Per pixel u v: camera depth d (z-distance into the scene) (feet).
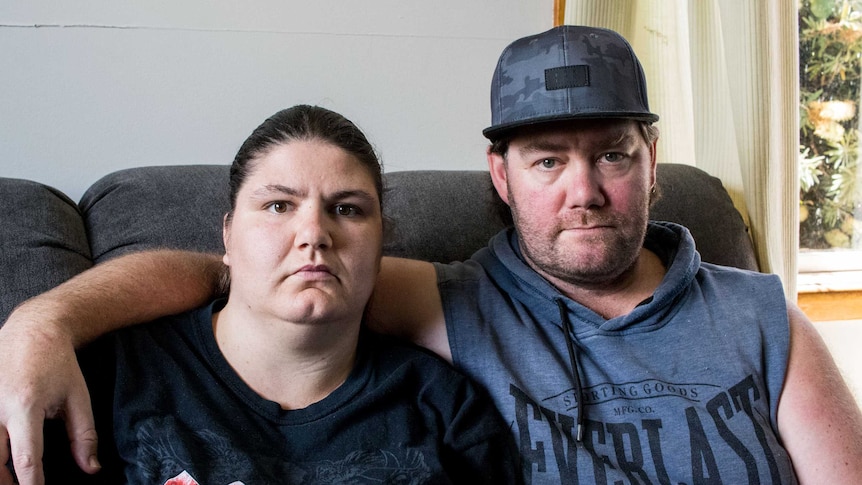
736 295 3.65
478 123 5.31
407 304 3.63
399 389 3.22
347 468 2.94
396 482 2.93
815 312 6.05
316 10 4.89
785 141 5.14
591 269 3.48
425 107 5.18
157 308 3.27
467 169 5.32
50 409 2.63
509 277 3.75
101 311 3.03
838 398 3.38
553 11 5.41
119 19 4.52
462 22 5.20
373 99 5.07
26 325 2.79
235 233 3.06
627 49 3.61
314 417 3.06
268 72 4.83
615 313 3.72
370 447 3.03
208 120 4.75
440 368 3.35
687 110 5.52
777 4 4.94
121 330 3.15
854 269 6.34
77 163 4.51
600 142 3.43
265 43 4.82
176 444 2.82
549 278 3.73
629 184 3.49
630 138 3.46
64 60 4.44
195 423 2.92
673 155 5.55
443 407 3.24
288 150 3.02
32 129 4.41
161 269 3.38
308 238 2.86
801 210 6.35
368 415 3.14
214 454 2.85
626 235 3.50
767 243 5.01
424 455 3.03
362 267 3.02
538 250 3.57
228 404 3.01
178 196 3.97
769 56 4.83
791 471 3.22
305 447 2.99
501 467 3.21
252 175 3.06
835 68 6.23
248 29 4.77
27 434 2.51
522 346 3.48
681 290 3.56
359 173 3.09
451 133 5.26
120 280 3.21
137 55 4.58
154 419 2.89
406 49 5.10
